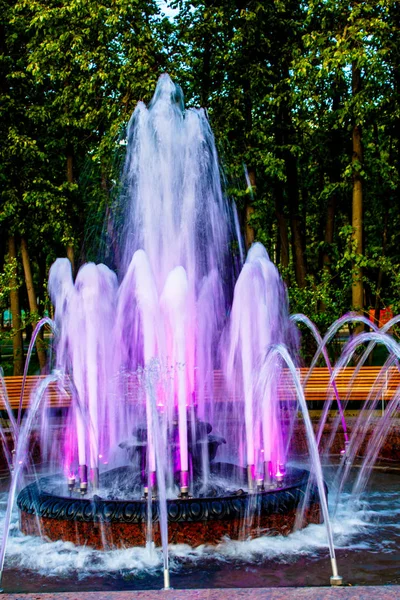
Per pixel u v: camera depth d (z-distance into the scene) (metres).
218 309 10.77
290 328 12.59
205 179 12.07
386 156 15.34
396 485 7.26
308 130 14.01
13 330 13.91
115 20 12.08
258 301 6.18
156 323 5.94
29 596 2.85
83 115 13.77
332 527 5.55
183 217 7.72
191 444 5.78
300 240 14.57
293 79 12.02
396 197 15.16
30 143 13.27
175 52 13.39
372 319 12.87
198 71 13.48
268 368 6.02
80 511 5.11
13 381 9.95
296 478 6.01
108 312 7.01
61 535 5.20
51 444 8.85
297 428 9.06
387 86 12.00
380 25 10.95
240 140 13.48
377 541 5.21
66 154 14.48
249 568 4.61
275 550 4.95
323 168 14.65
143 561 4.79
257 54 13.38
